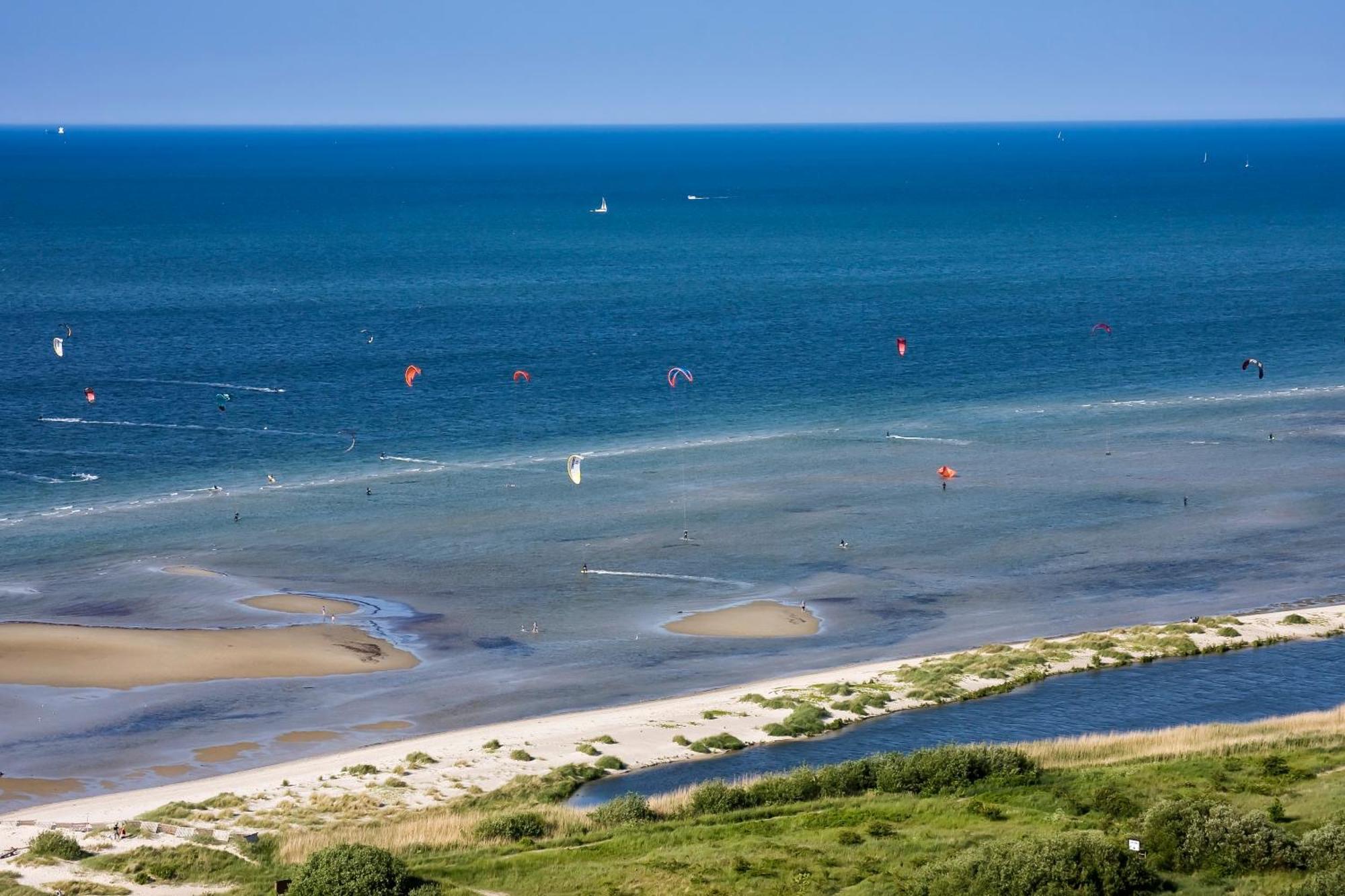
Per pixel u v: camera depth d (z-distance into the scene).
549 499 146.50
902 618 115.94
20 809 79.88
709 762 87.00
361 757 87.62
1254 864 59.50
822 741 90.19
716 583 123.19
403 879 62.00
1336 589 122.50
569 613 115.94
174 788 82.56
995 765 78.00
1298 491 151.12
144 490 148.00
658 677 103.50
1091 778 76.06
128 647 106.19
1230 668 102.88
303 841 70.19
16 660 103.06
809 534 136.25
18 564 124.88
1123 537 136.38
